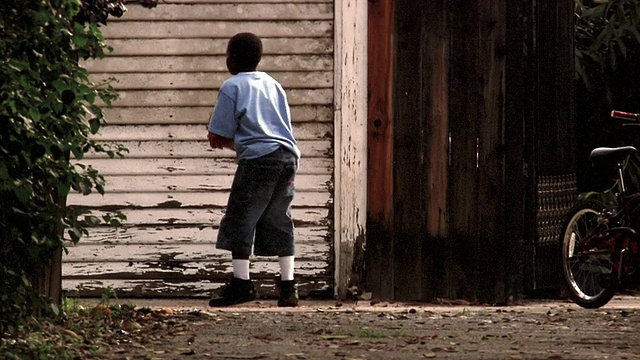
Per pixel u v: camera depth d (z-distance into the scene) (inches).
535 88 1085.8
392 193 1072.2
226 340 739.4
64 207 720.3
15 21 653.9
